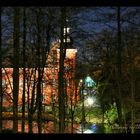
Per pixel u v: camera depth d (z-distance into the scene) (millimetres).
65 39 27672
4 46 25891
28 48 29203
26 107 40062
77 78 35000
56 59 32500
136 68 33094
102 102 38781
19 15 24281
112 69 32969
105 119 40375
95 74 36625
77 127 36375
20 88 36719
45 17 27453
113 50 31672
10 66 27844
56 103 36219
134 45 30250
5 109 35219
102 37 30578
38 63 29250
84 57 34562
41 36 28672
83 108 35750
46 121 36438
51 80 34625
